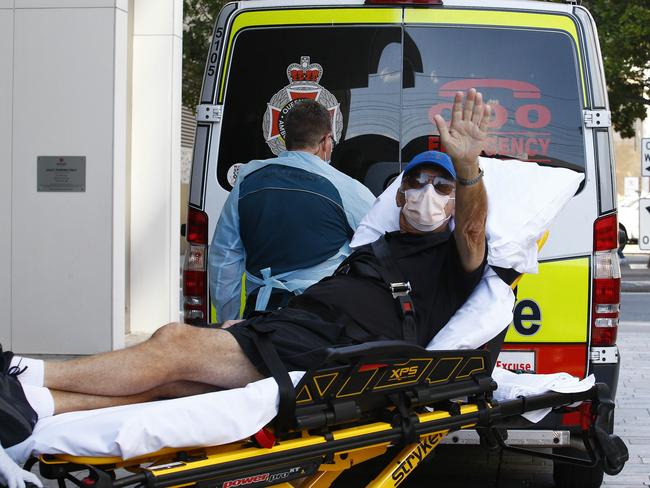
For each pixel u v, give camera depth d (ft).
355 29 19.17
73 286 33.68
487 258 15.15
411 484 20.21
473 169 14.25
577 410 17.15
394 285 14.73
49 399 12.52
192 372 13.33
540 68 18.92
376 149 19.11
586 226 18.38
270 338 13.58
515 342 18.22
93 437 11.25
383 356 12.98
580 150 18.72
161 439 11.39
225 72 19.38
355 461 13.70
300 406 12.54
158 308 39.65
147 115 39.14
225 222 18.45
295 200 17.99
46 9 33.40
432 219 15.11
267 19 19.34
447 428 14.03
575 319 18.24
